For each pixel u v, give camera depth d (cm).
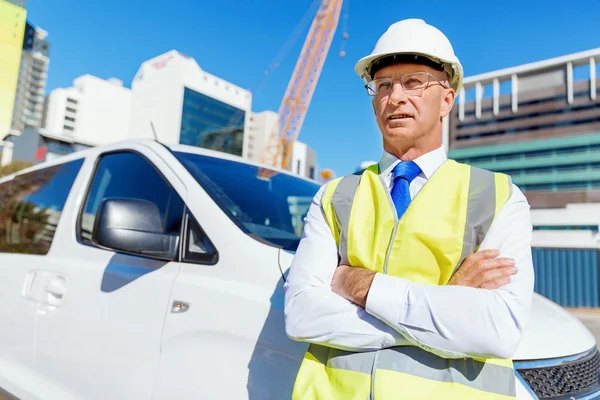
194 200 196
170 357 167
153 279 186
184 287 173
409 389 107
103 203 172
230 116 11862
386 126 138
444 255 114
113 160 257
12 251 280
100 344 193
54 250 247
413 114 134
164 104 11062
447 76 142
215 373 153
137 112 11562
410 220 118
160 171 222
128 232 169
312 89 4778
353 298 117
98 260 219
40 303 233
